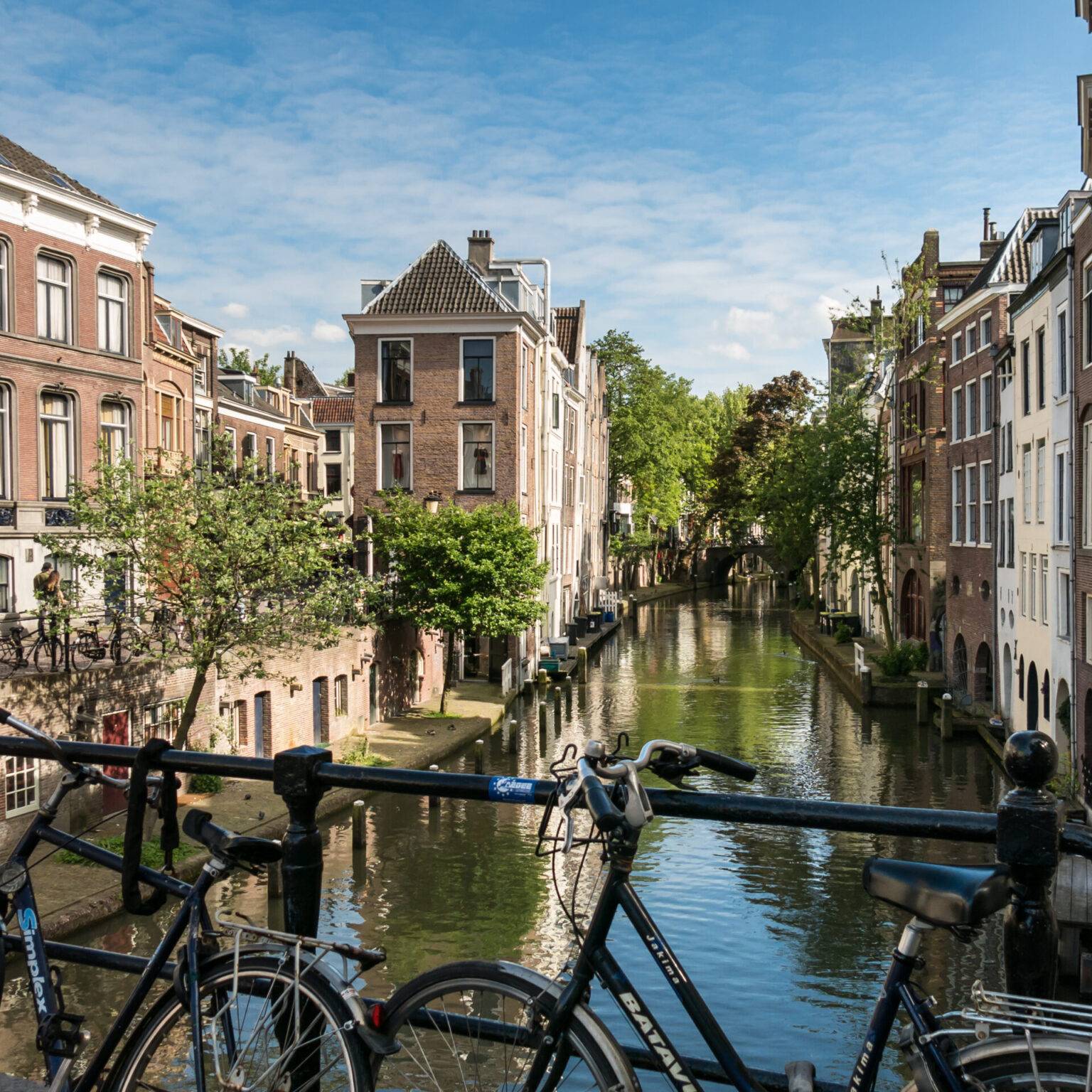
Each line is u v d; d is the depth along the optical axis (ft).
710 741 115.24
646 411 273.54
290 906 9.27
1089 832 7.21
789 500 217.97
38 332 85.61
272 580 70.13
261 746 89.30
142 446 96.27
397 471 141.49
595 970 7.79
